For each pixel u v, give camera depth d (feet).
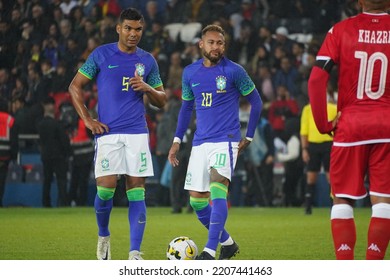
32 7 282.97
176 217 190.39
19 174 239.30
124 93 104.68
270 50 268.00
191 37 282.97
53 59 275.59
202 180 103.86
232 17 292.40
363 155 82.48
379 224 81.66
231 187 237.04
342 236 82.53
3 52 276.21
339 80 83.92
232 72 103.04
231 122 103.09
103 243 106.52
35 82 261.03
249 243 130.93
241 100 221.46
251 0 294.66
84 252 117.08
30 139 242.58
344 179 83.20
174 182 206.18
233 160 102.22
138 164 104.42
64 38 277.23
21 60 274.57
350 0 277.23
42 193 234.38
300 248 123.85
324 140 197.98
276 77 256.93
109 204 105.60
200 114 103.76
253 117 105.91
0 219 180.65
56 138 226.99
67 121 231.91
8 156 224.12
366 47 82.28
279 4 290.15
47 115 226.79
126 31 104.12
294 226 164.45
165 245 127.34
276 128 240.94
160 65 263.29
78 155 231.91
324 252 118.73
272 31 288.51
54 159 227.81
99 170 104.58
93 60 105.50
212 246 97.81
